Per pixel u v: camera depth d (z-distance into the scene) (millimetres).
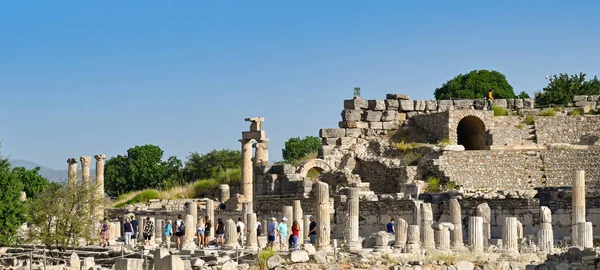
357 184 82125
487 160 84750
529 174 84500
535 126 91875
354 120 95250
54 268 59094
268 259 55281
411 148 89188
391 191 86438
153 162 143875
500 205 71438
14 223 73062
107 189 144250
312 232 65375
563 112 96062
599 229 69562
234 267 54969
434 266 54500
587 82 126500
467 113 91625
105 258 65625
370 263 54844
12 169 81812
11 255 66562
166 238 70438
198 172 141375
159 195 106312
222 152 143125
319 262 55375
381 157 89562
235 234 65688
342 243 62406
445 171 82688
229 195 97312
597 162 83750
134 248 68438
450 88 134875
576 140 91500
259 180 89438
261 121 94250
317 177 87000
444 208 73188
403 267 53875
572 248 52875
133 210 94875
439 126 92875
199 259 56188
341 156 91875
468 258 56375
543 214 60781
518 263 54938
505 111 96062
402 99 96812
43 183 131000
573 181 65750
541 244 60250
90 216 72938
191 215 70938
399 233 61500
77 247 70562
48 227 70062
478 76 135375
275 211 86125
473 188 82000
